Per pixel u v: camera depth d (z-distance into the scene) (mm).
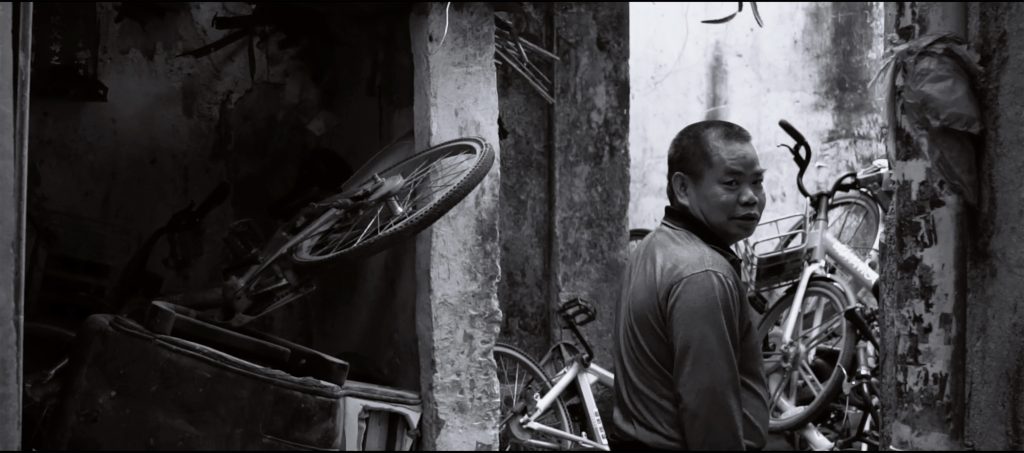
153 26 5477
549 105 6383
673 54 9234
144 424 3723
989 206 2920
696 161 2717
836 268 6289
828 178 9469
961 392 2926
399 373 4426
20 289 3242
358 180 4492
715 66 9336
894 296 3182
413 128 4449
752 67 9375
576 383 5426
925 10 2955
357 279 4789
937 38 2912
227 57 5590
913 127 2959
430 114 4176
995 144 2908
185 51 5543
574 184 6402
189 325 3879
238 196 5574
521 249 6348
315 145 5406
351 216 4262
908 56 2955
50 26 5230
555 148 6355
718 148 2701
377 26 4777
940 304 2951
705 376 2453
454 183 3877
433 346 4121
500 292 6277
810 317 6168
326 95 5398
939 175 2924
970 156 2924
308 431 3758
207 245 5504
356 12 4707
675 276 2562
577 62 6410
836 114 9508
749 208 2699
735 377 2484
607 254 6469
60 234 5227
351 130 5086
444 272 4145
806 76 9484
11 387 3211
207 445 3723
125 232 5387
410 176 4180
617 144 6500
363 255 3879
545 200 6402
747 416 2631
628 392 2676
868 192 6453
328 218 4203
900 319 3035
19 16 3287
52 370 4195
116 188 5379
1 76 3203
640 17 9141
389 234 3820
